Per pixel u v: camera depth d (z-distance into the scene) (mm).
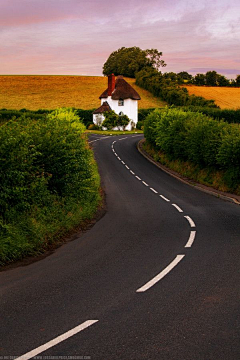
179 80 140125
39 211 12859
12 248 10055
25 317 6172
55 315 6223
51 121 16422
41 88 128500
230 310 6266
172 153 36562
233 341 5172
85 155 17141
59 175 15156
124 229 13914
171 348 5020
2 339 5398
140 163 39812
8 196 11555
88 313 6277
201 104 109312
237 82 158375
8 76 141625
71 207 15016
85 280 8148
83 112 94500
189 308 6402
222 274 8367
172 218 15945
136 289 7477
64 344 5203
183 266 9078
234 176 23078
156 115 46156
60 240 12398
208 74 159125
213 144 25812
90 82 137375
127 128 87750
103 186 26516
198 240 11922
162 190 25047
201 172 28688
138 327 5676
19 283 8062
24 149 11961
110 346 5113
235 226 13984
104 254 10445
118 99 90438
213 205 19344
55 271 8930
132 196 22594
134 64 140250
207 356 4805
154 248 10992
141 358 4789
